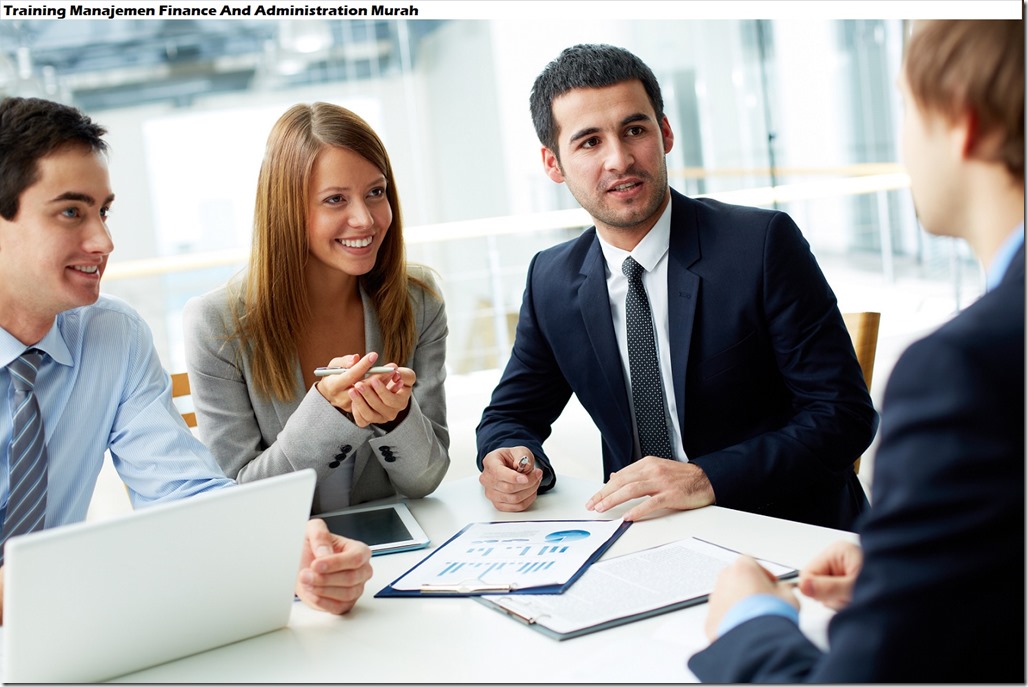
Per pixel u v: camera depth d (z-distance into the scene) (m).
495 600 1.11
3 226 1.31
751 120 5.32
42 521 1.37
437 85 6.14
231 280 1.79
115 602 0.94
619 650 0.95
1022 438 0.59
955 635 0.60
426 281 1.90
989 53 0.64
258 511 1.00
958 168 0.67
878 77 5.15
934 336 0.63
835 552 0.95
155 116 6.17
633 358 1.72
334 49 6.14
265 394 1.72
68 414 1.47
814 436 1.54
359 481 1.75
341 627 1.09
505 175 6.11
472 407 3.89
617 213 1.65
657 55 5.42
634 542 1.28
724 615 0.86
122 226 6.19
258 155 6.30
